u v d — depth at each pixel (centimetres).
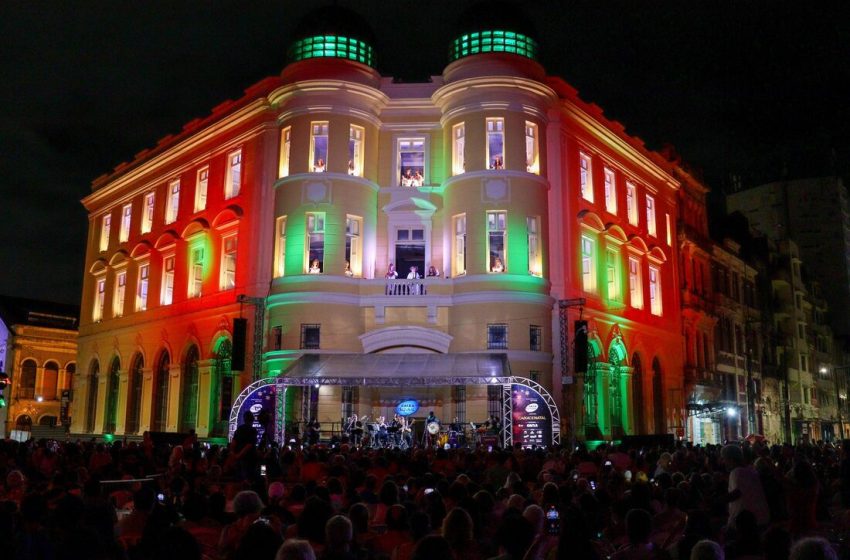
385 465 1733
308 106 3584
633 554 780
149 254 4656
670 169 5231
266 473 1725
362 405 3425
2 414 6438
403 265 3672
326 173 3512
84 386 5162
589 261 4047
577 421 3644
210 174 4247
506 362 3134
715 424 5500
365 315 3484
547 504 1032
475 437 3098
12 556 666
